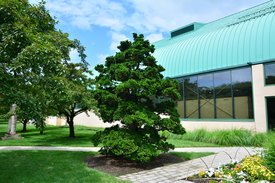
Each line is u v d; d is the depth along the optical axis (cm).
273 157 788
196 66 2164
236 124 1820
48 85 766
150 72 1001
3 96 741
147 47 1060
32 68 702
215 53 2034
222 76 1967
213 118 1997
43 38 791
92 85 1816
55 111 1659
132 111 939
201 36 2305
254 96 1731
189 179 777
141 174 839
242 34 1902
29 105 745
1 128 2902
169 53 2508
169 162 1012
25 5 816
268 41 1722
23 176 785
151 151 920
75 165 927
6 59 697
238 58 1867
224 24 2255
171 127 972
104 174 816
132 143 905
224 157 1130
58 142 1666
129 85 914
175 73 2334
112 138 942
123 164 955
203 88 2098
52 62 700
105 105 1008
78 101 1612
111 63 1070
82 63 1897
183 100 2258
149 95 969
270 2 2109
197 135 1731
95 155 1120
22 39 669
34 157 1077
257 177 730
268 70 1692
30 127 3159
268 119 1680
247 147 1427
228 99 1908
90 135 2148
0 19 676
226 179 724
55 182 727
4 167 899
